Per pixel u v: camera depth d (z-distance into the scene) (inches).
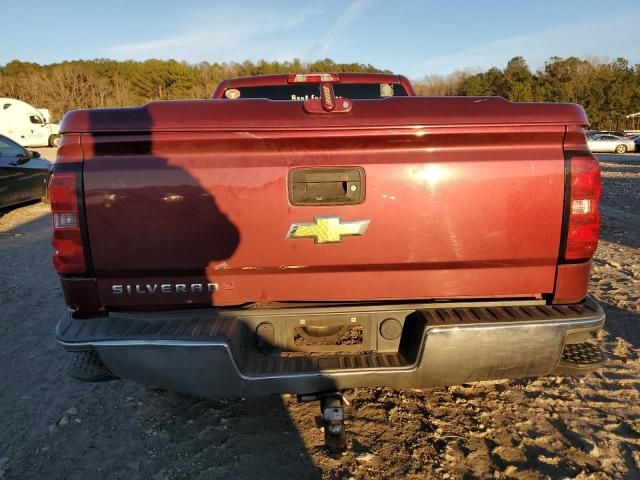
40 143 1159.6
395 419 114.0
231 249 90.4
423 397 123.3
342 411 92.3
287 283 93.4
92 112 88.4
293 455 102.0
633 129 2544.3
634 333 158.4
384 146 90.4
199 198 88.7
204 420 115.6
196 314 93.9
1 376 139.6
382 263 92.5
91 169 87.3
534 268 94.4
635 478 94.2
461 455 101.3
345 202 89.9
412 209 90.7
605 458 99.7
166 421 115.8
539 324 89.7
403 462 99.4
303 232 90.3
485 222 91.4
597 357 98.2
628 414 114.8
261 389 89.4
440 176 90.0
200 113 88.8
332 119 89.6
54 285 219.3
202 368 87.5
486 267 94.1
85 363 94.7
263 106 90.0
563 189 91.1
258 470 97.8
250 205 89.4
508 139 91.1
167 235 89.4
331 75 173.0
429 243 91.7
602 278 216.2
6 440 110.3
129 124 87.5
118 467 100.4
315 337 99.3
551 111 91.8
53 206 87.1
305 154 89.8
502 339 89.6
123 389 131.3
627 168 789.9
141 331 89.2
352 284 94.0
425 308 95.9
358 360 93.6
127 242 89.0
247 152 89.7
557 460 99.3
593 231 92.3
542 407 118.3
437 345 89.0
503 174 90.4
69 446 107.6
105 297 92.0
